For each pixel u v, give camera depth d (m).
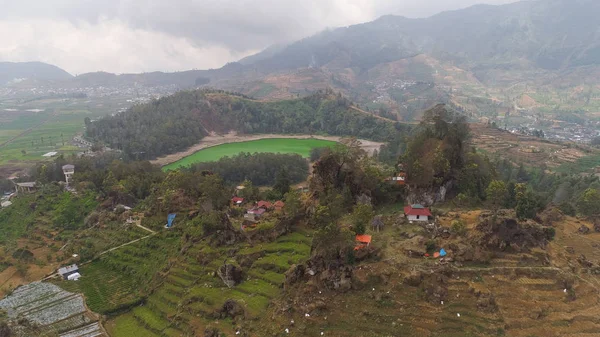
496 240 73.44
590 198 113.38
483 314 60.72
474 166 108.06
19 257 116.50
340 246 70.81
